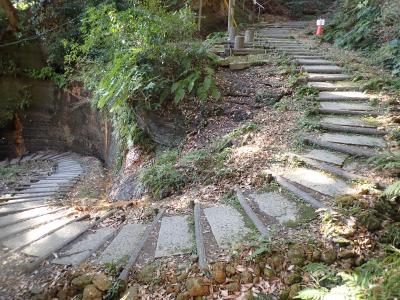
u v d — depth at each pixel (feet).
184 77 21.21
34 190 22.82
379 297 7.02
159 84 20.43
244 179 13.88
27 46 36.01
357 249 9.03
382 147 14.01
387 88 19.66
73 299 8.43
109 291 8.43
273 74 23.21
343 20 33.01
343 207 10.51
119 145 26.43
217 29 37.27
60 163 33.22
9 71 35.99
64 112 36.83
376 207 10.32
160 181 15.80
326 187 12.03
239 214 11.42
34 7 34.42
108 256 9.68
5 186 24.81
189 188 14.98
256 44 29.30
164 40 20.74
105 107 28.32
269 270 8.70
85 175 28.04
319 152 14.69
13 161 34.47
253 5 47.75
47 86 37.06
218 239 10.00
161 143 21.36
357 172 12.66
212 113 20.43
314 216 10.55
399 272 7.47
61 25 32.53
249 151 15.74
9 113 36.81
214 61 23.98
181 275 8.62
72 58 29.37
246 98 21.21
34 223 12.88
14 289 8.50
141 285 8.58
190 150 18.65
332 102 19.08
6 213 14.78
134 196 17.19
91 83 26.94
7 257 9.79
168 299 8.21
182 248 9.83
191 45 21.20
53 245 10.43
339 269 8.61
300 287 8.23
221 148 17.33
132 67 20.12
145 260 9.41
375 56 25.08
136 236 10.84
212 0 37.83
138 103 21.54
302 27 39.99
